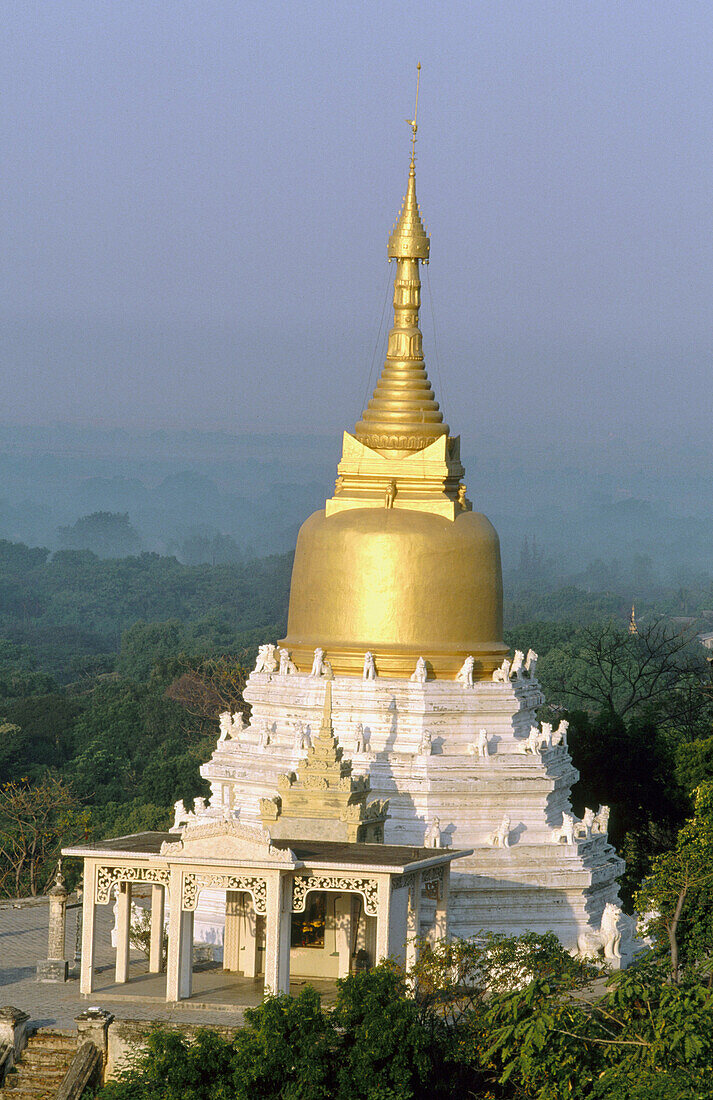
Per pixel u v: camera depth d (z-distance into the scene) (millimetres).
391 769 122938
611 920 117875
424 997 95125
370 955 110312
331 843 108812
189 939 104062
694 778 155500
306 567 132000
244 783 127000
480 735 124375
